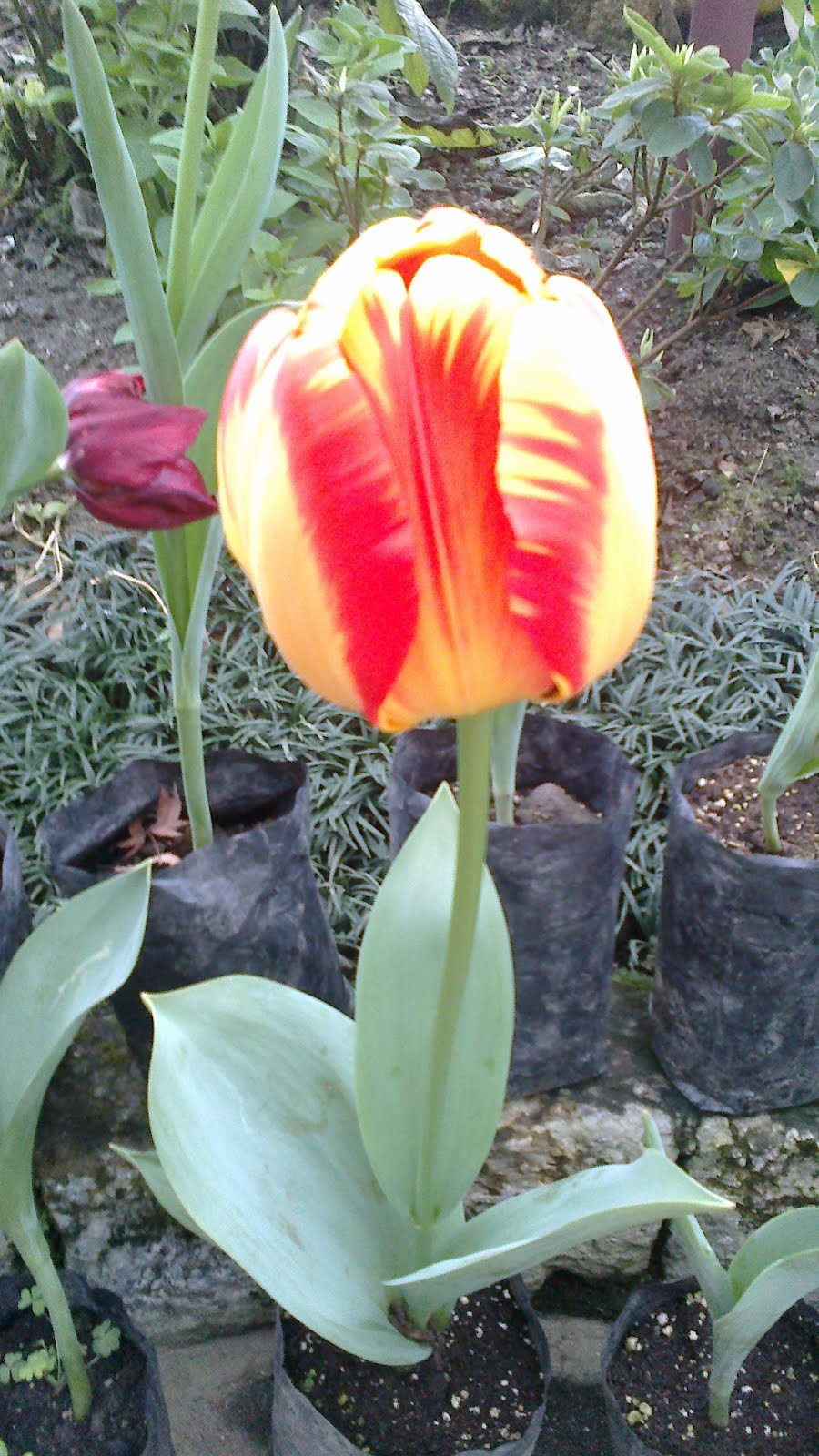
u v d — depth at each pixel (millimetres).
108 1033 632
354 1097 445
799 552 944
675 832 558
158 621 869
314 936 563
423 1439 474
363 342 230
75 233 1131
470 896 327
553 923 538
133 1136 589
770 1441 486
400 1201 415
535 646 246
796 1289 407
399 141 1109
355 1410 482
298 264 871
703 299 995
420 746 572
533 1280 607
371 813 766
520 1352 503
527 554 236
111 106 373
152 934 511
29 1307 523
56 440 290
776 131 869
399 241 251
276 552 242
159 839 552
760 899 518
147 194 952
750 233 880
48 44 1096
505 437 229
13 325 1064
